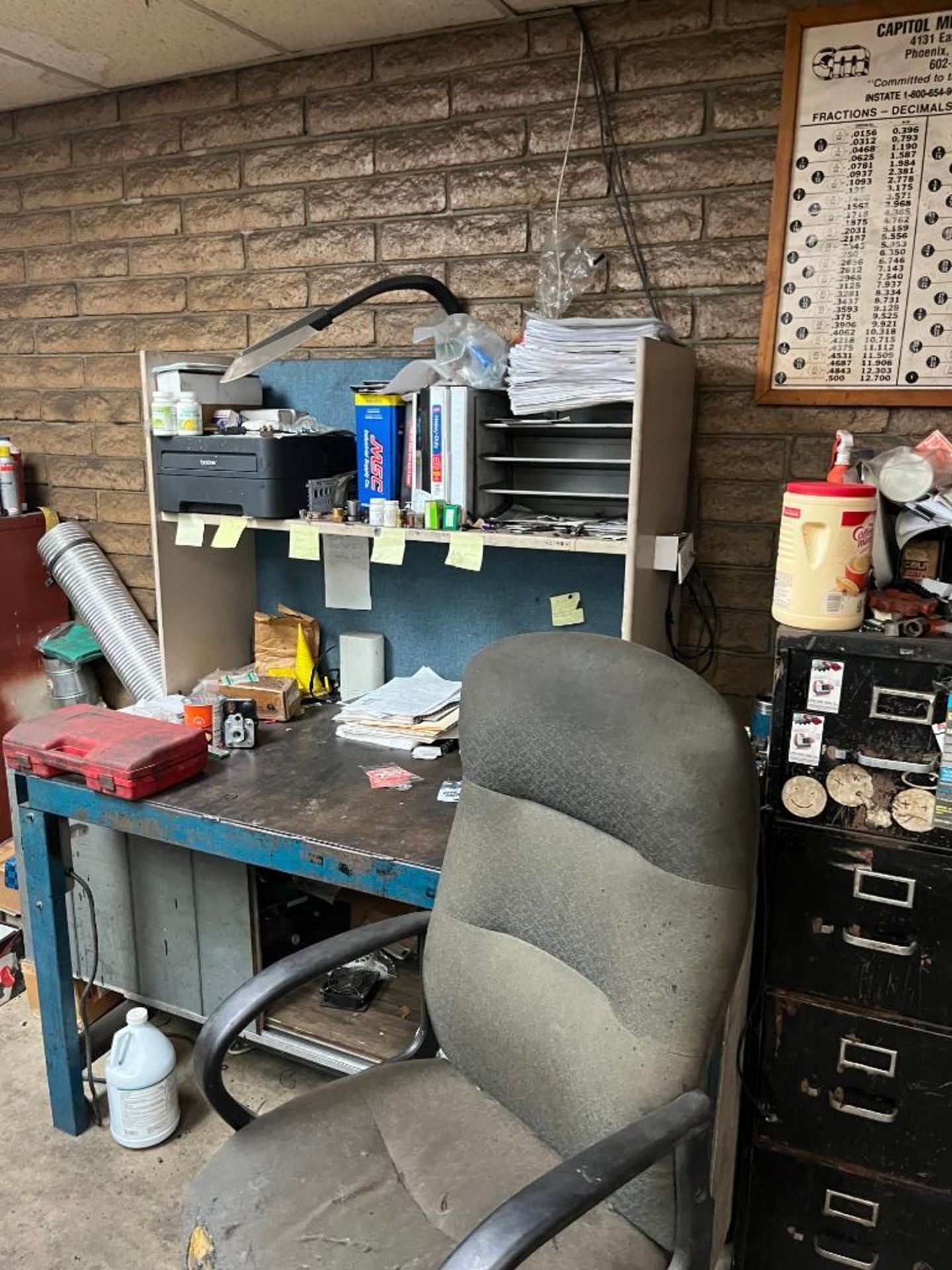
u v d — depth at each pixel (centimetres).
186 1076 212
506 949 126
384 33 204
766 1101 154
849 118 174
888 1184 149
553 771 118
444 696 212
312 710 227
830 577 138
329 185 222
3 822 281
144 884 205
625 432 188
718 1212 154
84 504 277
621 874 112
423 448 194
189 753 179
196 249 241
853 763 138
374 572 231
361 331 224
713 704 105
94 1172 185
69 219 258
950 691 131
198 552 228
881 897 141
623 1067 107
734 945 104
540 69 197
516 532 183
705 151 187
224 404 222
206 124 232
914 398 178
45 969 188
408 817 164
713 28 182
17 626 273
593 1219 110
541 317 178
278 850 157
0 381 282
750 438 192
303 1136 122
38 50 213
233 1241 107
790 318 184
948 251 172
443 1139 124
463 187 208
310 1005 205
